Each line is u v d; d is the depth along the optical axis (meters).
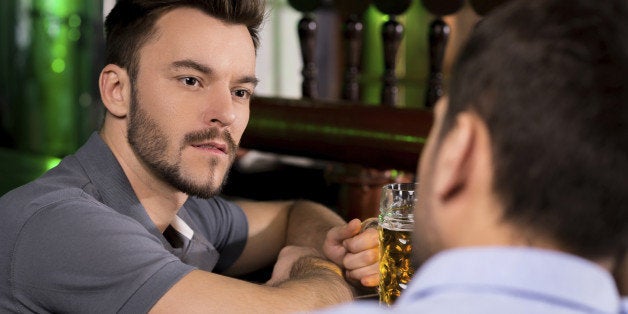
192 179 1.41
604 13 0.54
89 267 1.21
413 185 1.36
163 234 1.57
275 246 1.87
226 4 1.38
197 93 1.40
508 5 0.57
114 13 1.43
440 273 0.54
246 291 1.24
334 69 6.35
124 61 1.41
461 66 0.58
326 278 1.46
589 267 0.53
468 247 0.57
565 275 0.52
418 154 2.06
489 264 0.53
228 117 1.40
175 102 1.39
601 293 0.53
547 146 0.53
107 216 1.27
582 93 0.52
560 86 0.53
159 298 1.19
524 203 0.54
